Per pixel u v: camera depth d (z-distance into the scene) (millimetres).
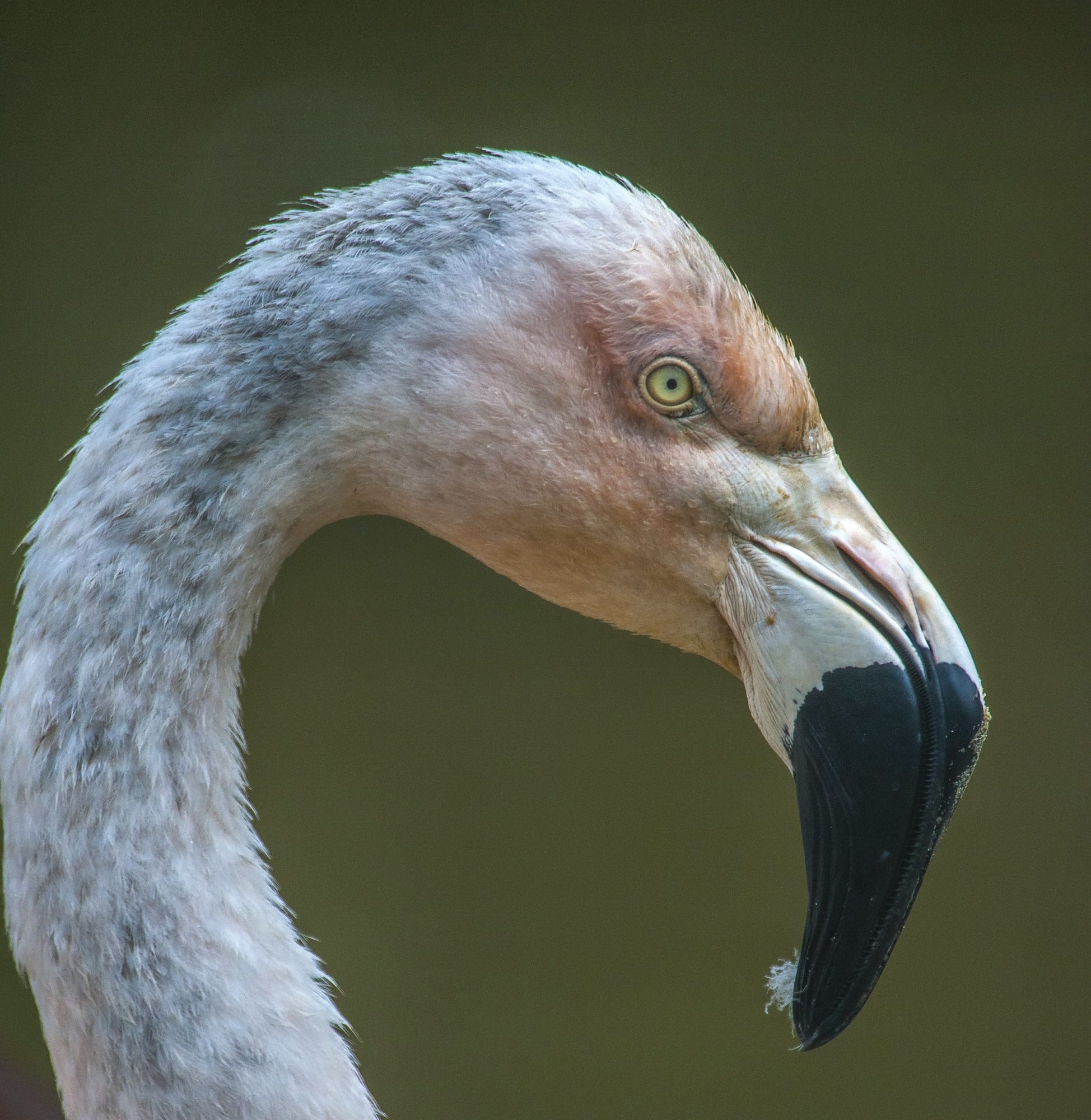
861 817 3562
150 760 3201
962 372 10383
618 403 3539
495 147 10016
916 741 3574
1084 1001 8859
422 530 9625
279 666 9578
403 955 8961
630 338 3498
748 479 3646
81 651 3201
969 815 9555
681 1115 8336
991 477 10289
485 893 9203
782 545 3684
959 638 3695
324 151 9945
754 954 9055
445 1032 8742
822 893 3611
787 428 3688
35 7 10070
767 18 10367
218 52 10070
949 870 9344
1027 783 9648
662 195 10227
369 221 3477
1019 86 10492
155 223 9906
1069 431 10336
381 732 9625
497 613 9781
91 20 10070
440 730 9648
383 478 3561
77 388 9719
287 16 10023
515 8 10109
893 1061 8648
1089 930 9094
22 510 9477
